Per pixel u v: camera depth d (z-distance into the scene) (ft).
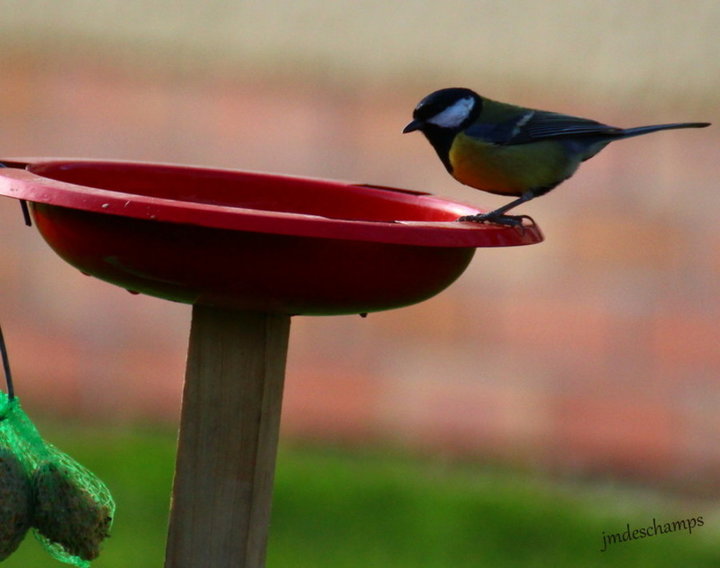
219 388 15.79
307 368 42.73
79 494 16.22
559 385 41.29
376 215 18.76
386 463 40.40
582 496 38.99
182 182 18.34
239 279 14.10
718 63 41.70
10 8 46.29
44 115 45.75
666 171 40.98
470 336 41.83
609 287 41.16
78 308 44.57
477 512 34.76
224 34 45.14
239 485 15.81
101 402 44.37
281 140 44.16
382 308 15.17
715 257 40.63
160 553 29.71
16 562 28.86
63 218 14.60
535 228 16.07
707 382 40.42
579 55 42.75
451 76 43.16
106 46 45.50
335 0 45.55
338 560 30.40
